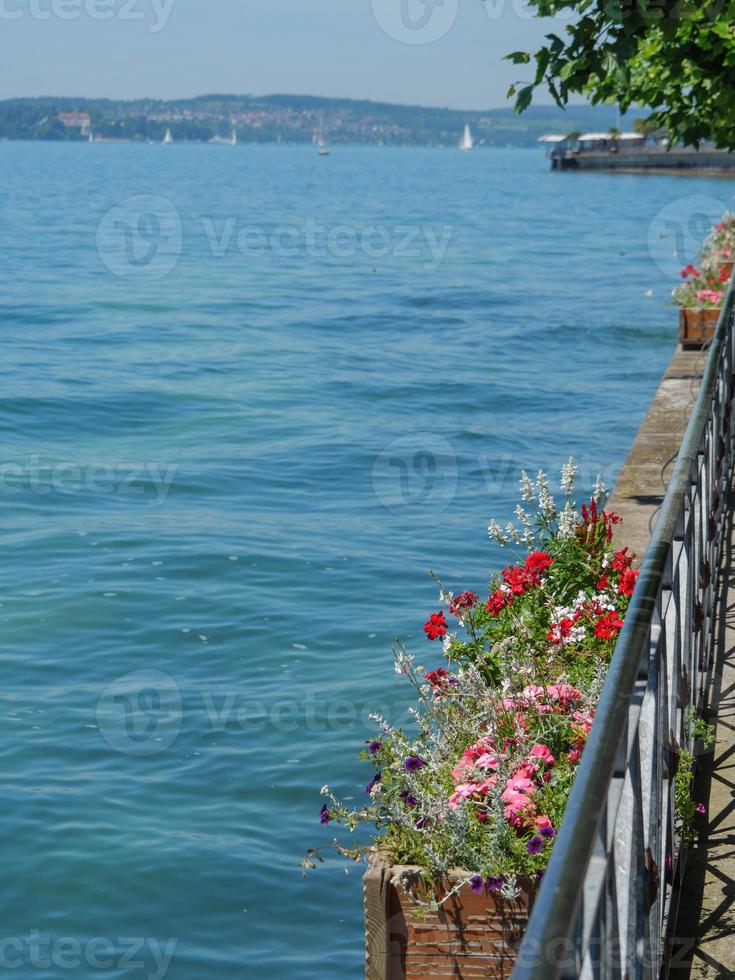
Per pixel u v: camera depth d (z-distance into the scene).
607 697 2.43
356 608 10.85
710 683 5.43
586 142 168.62
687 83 10.42
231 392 22.17
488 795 3.85
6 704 8.80
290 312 34.47
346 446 17.84
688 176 132.38
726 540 7.07
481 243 59.03
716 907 3.85
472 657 5.03
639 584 3.14
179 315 33.75
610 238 61.28
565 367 24.59
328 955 5.98
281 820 7.19
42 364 25.11
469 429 18.88
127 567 12.11
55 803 7.34
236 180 151.62
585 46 6.46
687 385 12.70
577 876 1.84
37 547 12.81
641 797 3.00
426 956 3.65
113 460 17.09
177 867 6.68
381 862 3.74
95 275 44.56
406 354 26.80
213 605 10.95
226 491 15.35
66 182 137.12
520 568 5.45
